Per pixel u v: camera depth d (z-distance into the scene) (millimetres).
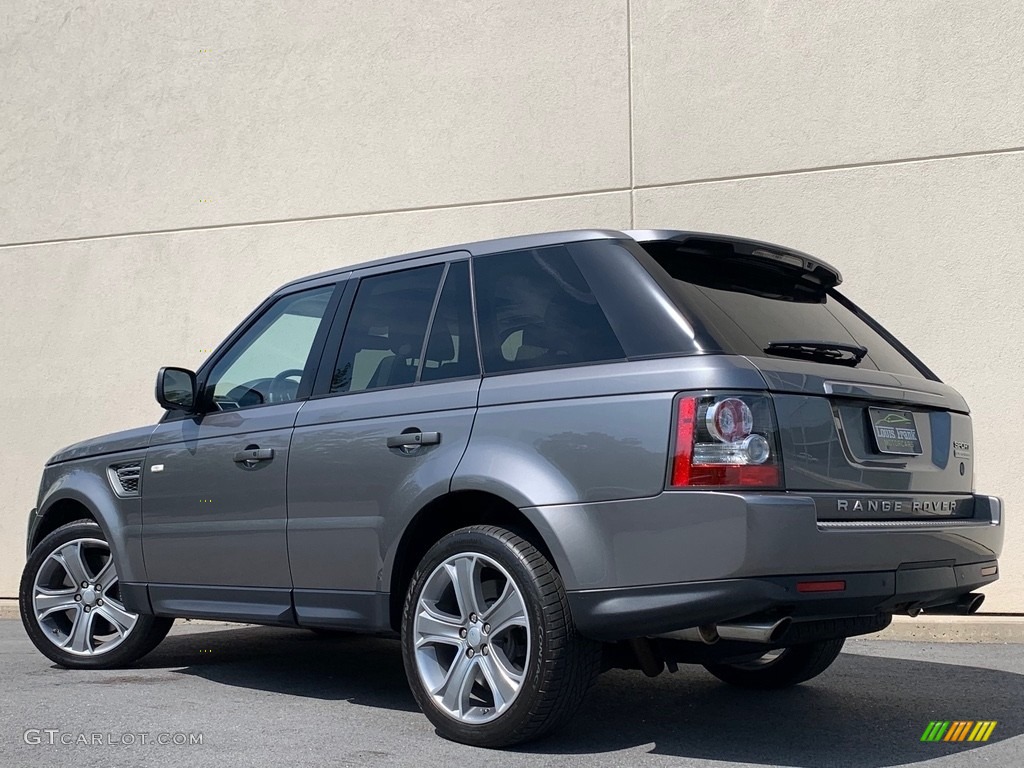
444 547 4078
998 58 7160
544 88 8281
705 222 7797
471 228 8445
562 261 4160
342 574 4465
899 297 7316
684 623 3543
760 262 4258
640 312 3842
